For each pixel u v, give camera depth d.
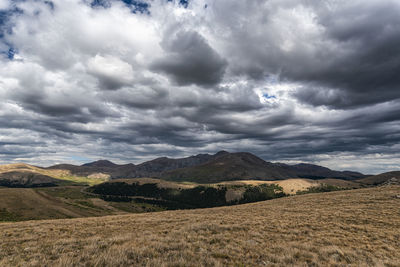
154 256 10.73
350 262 11.24
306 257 11.59
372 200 34.12
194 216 28.31
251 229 18.22
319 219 22.95
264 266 10.12
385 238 16.11
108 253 10.76
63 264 9.36
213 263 9.95
